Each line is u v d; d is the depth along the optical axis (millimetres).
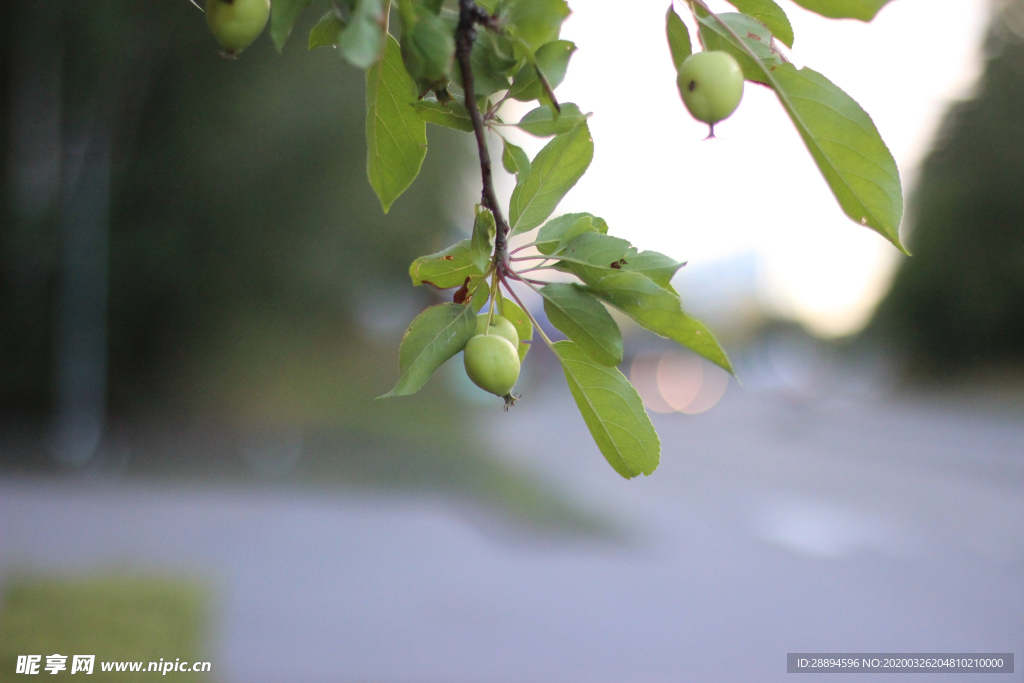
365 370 22891
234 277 16844
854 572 8625
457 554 8852
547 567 8523
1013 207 31062
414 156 1431
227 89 15203
